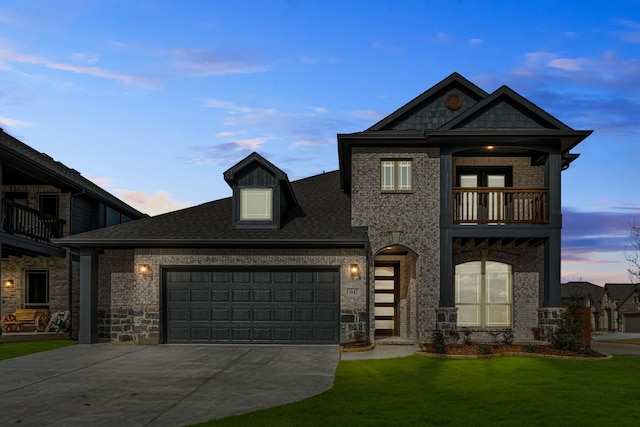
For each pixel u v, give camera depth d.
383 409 9.31
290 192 20.27
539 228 17.58
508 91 18.09
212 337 18.08
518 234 17.62
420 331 17.88
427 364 13.98
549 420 8.67
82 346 17.78
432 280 18.05
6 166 20.64
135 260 18.30
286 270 18.12
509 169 19.50
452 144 18.22
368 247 18.28
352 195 18.52
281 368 13.36
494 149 18.58
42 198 24.61
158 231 18.84
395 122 19.12
